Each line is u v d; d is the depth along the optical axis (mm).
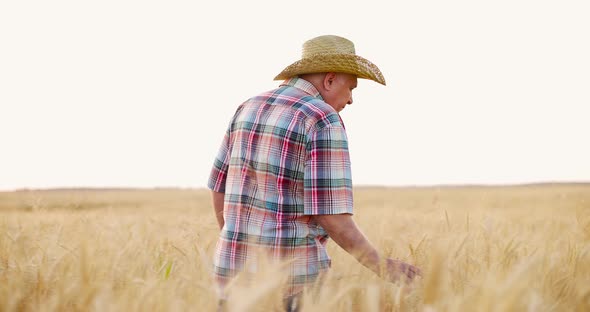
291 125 2533
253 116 2672
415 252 2697
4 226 4535
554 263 2727
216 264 2611
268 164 2539
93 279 2408
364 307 1942
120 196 39406
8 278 2582
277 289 1815
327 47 2752
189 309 2012
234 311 1578
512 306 1570
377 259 2445
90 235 4301
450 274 2535
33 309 2297
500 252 3080
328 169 2461
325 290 1929
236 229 2574
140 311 1950
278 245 2459
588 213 4398
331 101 2764
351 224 2463
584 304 2416
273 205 2508
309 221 2525
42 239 3838
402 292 2217
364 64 2691
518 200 13430
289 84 2758
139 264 3219
